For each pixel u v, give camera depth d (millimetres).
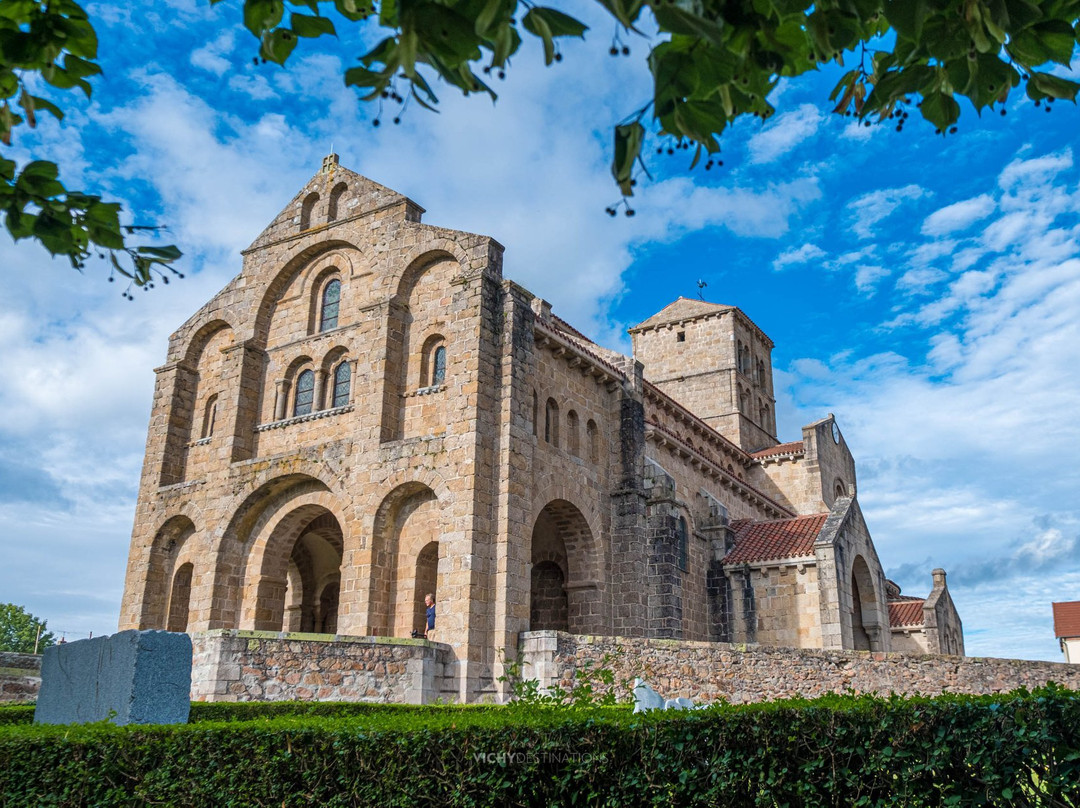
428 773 11172
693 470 41406
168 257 9562
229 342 39688
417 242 33906
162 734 12727
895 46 6805
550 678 26406
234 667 22219
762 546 38375
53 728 13453
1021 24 6035
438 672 26562
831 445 54281
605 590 34375
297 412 36094
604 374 36625
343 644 24266
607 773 10703
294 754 11828
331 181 38000
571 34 5320
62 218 8969
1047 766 9586
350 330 34750
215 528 34594
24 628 98062
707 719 10703
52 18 7664
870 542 41031
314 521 38656
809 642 34938
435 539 30156
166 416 39250
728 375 58375
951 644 46375
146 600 36531
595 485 35125
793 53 6141
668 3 5039
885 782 10023
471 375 30453
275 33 6949
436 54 5527
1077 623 62812
